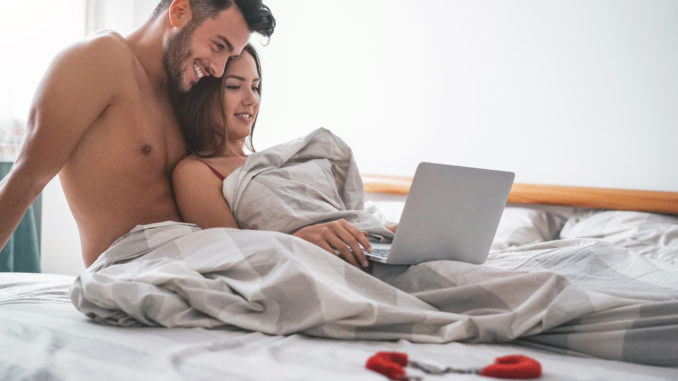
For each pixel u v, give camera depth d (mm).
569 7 2674
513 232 2410
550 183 2711
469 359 817
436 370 730
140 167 1362
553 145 2705
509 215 2523
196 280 986
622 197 2441
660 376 794
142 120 1357
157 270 1007
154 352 778
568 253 1192
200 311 986
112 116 1318
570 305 914
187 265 1066
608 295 937
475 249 1241
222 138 1540
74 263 3074
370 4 3143
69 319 992
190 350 779
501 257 1351
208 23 1371
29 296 1203
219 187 1375
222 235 1117
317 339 912
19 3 2857
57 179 3006
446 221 1139
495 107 2834
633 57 2549
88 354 772
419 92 3018
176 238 1165
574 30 2664
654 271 1093
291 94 3355
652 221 2244
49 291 1267
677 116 2473
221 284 1012
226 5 1368
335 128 3232
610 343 888
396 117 3074
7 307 1081
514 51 2791
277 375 675
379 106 3119
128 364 732
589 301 919
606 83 2602
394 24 3082
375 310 906
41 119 1188
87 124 1259
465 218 1171
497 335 932
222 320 952
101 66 1272
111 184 1337
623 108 2568
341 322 906
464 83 2906
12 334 872
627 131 2561
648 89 2523
